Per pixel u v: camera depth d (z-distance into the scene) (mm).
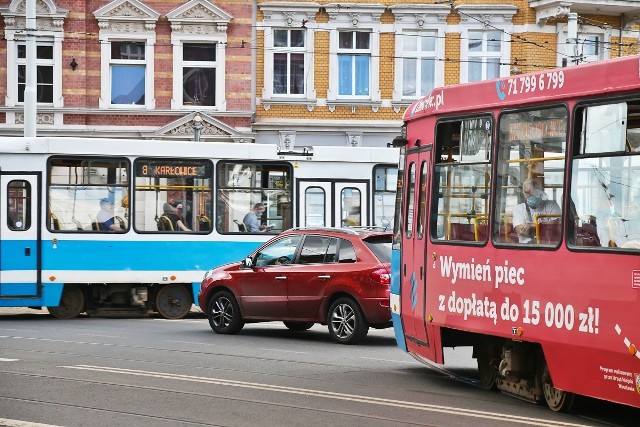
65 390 15625
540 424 13273
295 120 46062
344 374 17922
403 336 18188
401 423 13234
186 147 29953
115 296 30047
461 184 16125
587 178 13250
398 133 46531
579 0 44781
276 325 27594
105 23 44625
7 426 12773
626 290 12383
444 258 16375
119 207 29422
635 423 13641
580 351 13180
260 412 13922
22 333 24547
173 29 44875
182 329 26000
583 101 13438
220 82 45156
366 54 46406
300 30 46156
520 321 14422
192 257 29875
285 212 30719
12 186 28781
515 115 14891
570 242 13484
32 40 32938
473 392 16203
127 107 44875
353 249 22750
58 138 29031
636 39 46625
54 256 28906
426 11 46156
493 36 46531
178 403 14570
